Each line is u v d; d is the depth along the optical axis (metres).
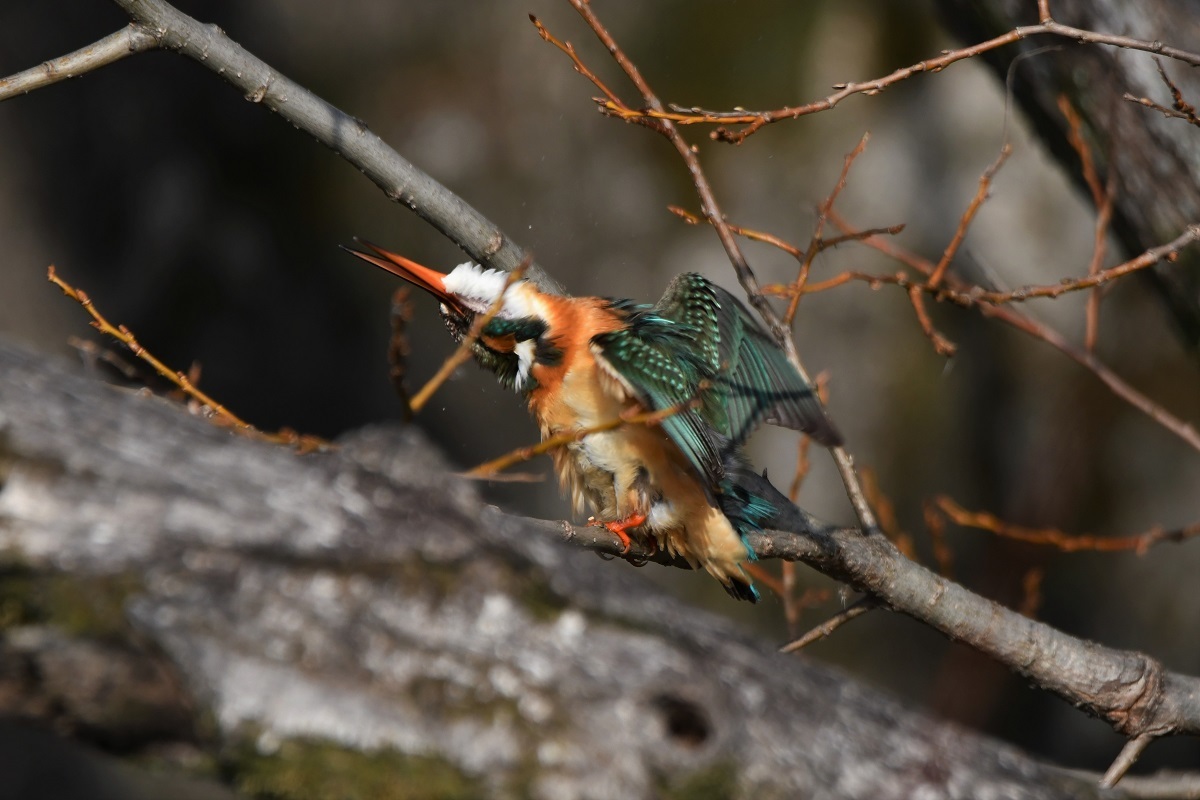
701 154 21.16
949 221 20.80
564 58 21.16
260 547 4.50
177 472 4.57
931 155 20.95
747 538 8.20
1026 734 19.67
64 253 20.19
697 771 4.48
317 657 4.45
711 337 8.91
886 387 21.05
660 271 20.98
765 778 4.51
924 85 21.06
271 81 8.25
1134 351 20.55
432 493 4.70
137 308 20.30
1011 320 10.65
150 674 4.48
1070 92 9.78
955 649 19.64
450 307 9.15
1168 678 7.53
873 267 20.73
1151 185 9.56
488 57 21.20
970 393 21.12
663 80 21.20
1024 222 20.64
